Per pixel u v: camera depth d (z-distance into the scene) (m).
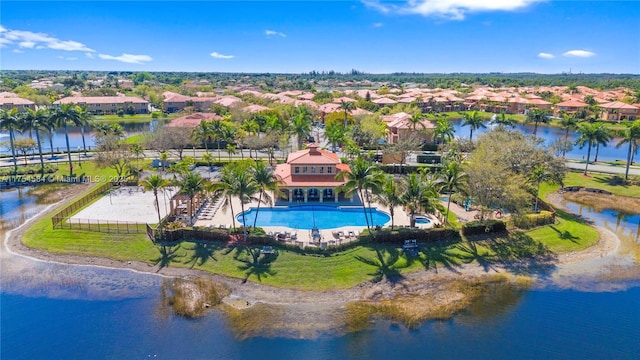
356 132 107.44
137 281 45.47
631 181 82.19
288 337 36.25
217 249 50.62
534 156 64.62
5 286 44.22
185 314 39.38
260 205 65.25
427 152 107.19
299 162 66.31
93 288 44.06
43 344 35.34
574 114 181.00
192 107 182.12
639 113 168.75
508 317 39.50
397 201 52.56
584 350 35.22
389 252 50.38
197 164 91.81
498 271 48.09
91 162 90.31
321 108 162.75
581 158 109.50
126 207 65.12
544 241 54.78
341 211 63.94
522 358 34.09
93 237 53.78
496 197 53.97
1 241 54.62
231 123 119.75
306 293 43.28
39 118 86.69
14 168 87.50
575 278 47.00
